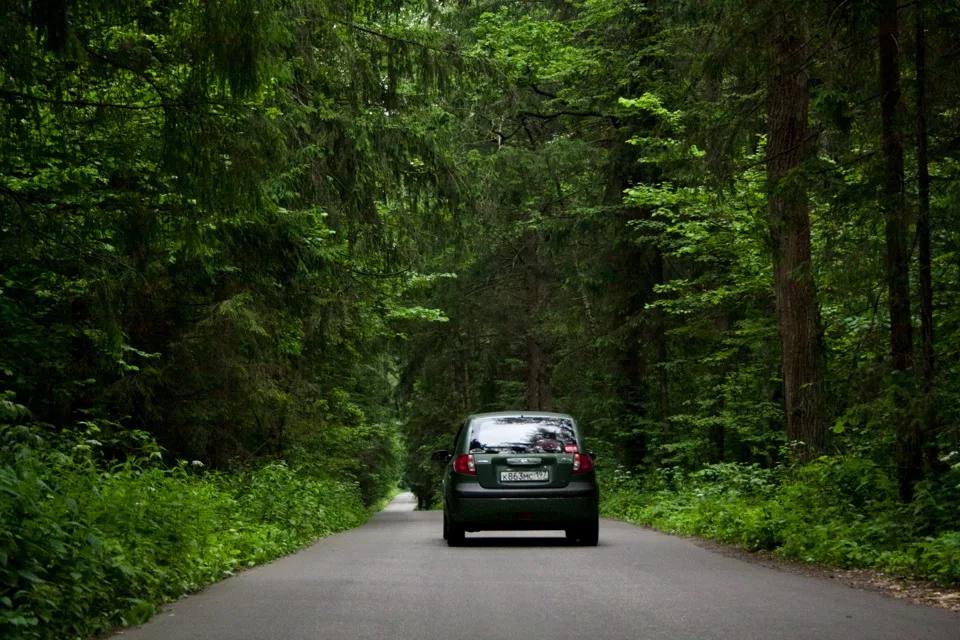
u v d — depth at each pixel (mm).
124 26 10211
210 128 9961
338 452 34812
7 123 10047
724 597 8688
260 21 9180
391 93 19750
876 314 13547
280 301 19000
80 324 15680
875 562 10672
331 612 7914
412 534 18391
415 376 41500
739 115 15305
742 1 13672
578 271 31281
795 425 16438
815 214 17359
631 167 29109
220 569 10562
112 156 11742
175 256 16469
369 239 20188
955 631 6910
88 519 8680
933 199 13109
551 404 41000
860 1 12031
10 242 11438
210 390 18938
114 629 7137
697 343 29406
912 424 11484
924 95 12125
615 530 18719
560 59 28859
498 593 9023
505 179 30359
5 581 6387
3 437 9070
